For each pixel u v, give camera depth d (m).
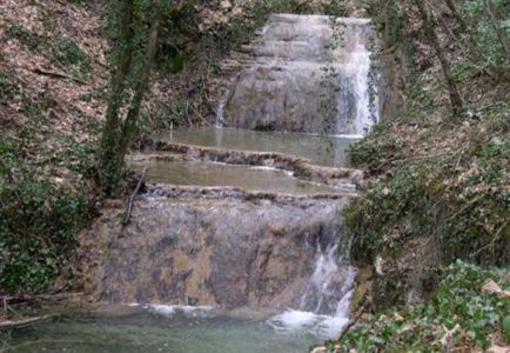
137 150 12.47
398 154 10.71
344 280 8.70
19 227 8.75
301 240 9.03
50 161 9.84
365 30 16.48
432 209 8.16
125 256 9.01
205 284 8.80
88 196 9.49
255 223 9.12
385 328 5.64
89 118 11.84
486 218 7.50
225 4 17.00
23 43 12.68
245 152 11.95
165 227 9.20
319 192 9.84
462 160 8.57
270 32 17.09
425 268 7.79
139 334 7.66
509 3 12.30
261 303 8.69
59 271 8.78
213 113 15.70
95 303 8.56
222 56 16.42
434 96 12.62
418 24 15.16
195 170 11.20
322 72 15.52
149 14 10.12
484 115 10.41
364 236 8.77
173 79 15.65
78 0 15.11
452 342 4.89
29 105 11.05
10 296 8.30
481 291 5.70
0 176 9.01
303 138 14.32
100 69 13.84
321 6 18.27
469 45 12.67
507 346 4.71
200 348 7.31
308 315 8.49
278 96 15.59
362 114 15.20
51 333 7.58
